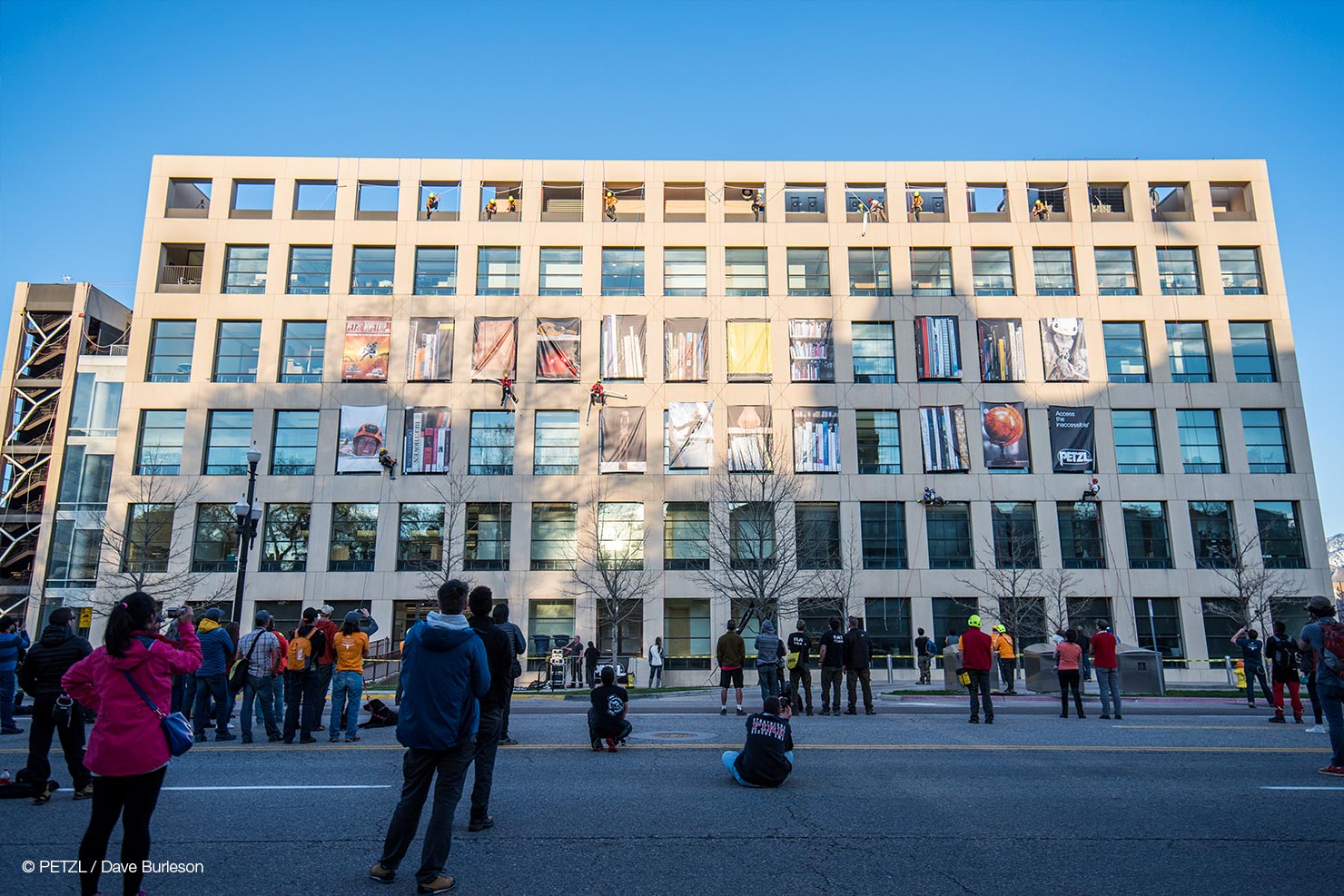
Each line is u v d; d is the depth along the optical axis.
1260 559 38.50
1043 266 42.47
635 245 42.09
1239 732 13.60
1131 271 42.38
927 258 42.50
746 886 5.98
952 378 40.69
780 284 41.69
